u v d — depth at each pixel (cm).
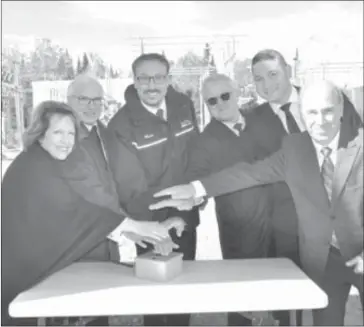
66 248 173
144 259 146
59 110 170
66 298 131
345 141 168
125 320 173
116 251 172
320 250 171
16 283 174
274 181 169
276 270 152
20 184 171
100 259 172
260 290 134
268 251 171
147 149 170
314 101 167
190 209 171
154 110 170
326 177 169
